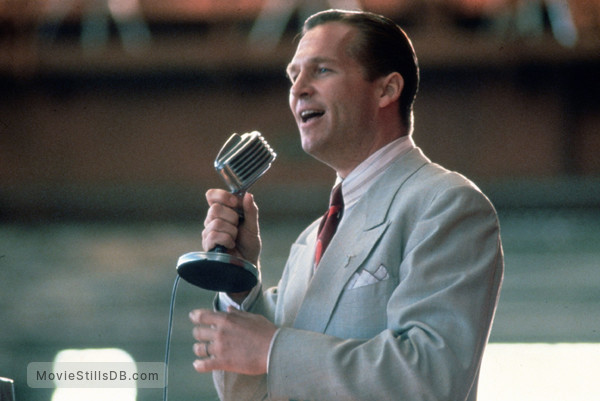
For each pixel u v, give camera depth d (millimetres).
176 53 22266
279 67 22531
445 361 3904
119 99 22922
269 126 22797
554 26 21797
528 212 21828
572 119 22297
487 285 4180
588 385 15125
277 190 22469
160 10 22562
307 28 4988
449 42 21641
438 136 22359
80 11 22531
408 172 4660
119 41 22844
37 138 22797
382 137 4836
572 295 18641
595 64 21812
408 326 4055
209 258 4191
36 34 22344
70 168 22812
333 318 4355
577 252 20172
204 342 4258
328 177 22531
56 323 18734
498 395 15164
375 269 4340
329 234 4773
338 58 4789
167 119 22953
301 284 4738
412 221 4402
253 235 4738
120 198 22734
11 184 22688
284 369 4016
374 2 21812
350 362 3967
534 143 22297
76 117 22922
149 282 20250
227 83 22812
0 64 22234
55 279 20375
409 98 4969
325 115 4766
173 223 22891
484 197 4391
